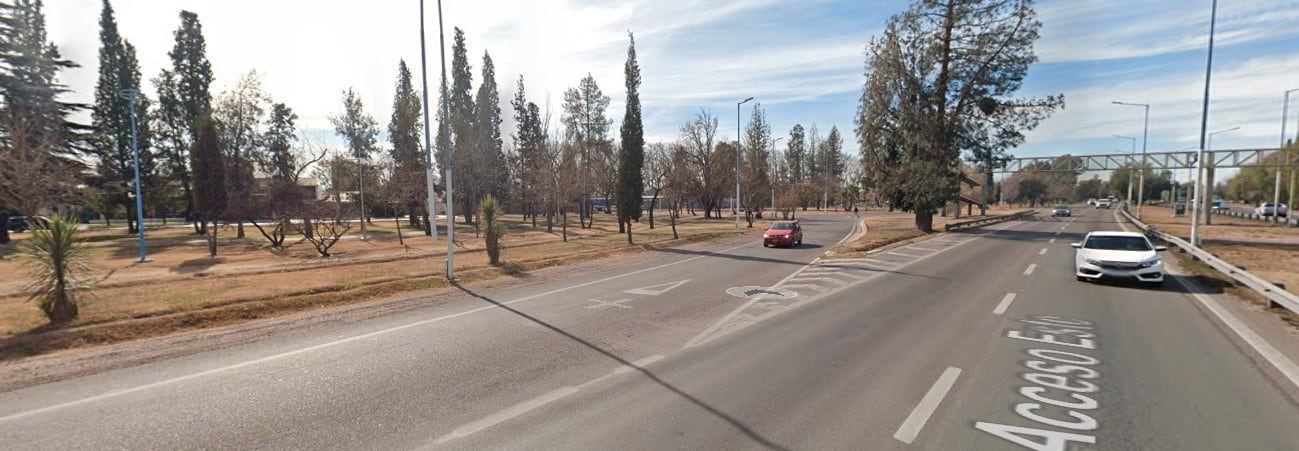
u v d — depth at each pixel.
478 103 51.78
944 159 33.72
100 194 31.23
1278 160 42.50
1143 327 8.19
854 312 9.42
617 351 6.97
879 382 5.68
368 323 8.79
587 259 19.58
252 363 6.54
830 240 29.05
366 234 35.84
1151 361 6.41
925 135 33.16
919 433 4.43
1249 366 6.19
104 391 5.57
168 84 38.72
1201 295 11.02
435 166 41.50
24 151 19.70
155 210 46.56
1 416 4.90
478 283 13.61
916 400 5.16
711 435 4.40
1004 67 32.12
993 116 33.34
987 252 20.66
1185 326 8.25
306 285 12.32
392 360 6.61
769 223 49.72
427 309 10.02
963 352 6.83
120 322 8.52
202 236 34.59
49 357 6.88
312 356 6.82
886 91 34.41
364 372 6.14
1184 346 7.08
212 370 6.27
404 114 41.84
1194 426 4.55
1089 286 12.24
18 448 4.25
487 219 17.97
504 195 51.38
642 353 6.87
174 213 66.00
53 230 8.59
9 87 28.39
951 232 33.00
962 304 10.12
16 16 29.52
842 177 105.69
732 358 6.62
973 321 8.65
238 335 7.98
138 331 8.31
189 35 37.47
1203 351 6.83
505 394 5.40
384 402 5.21
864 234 31.17
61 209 23.66
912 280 13.33
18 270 16.62
